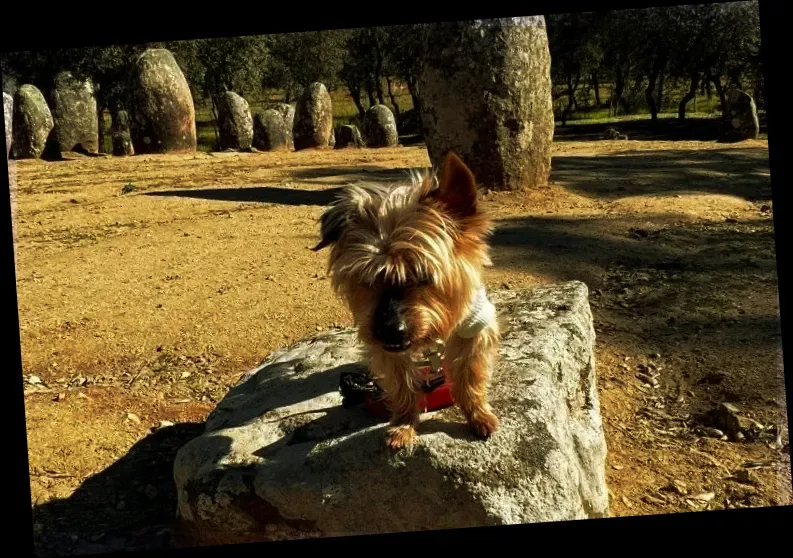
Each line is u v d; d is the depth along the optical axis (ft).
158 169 14.66
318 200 10.18
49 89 23.95
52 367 5.04
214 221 8.91
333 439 2.78
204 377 4.91
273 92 40.81
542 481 2.60
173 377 4.92
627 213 8.35
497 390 2.88
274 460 2.81
